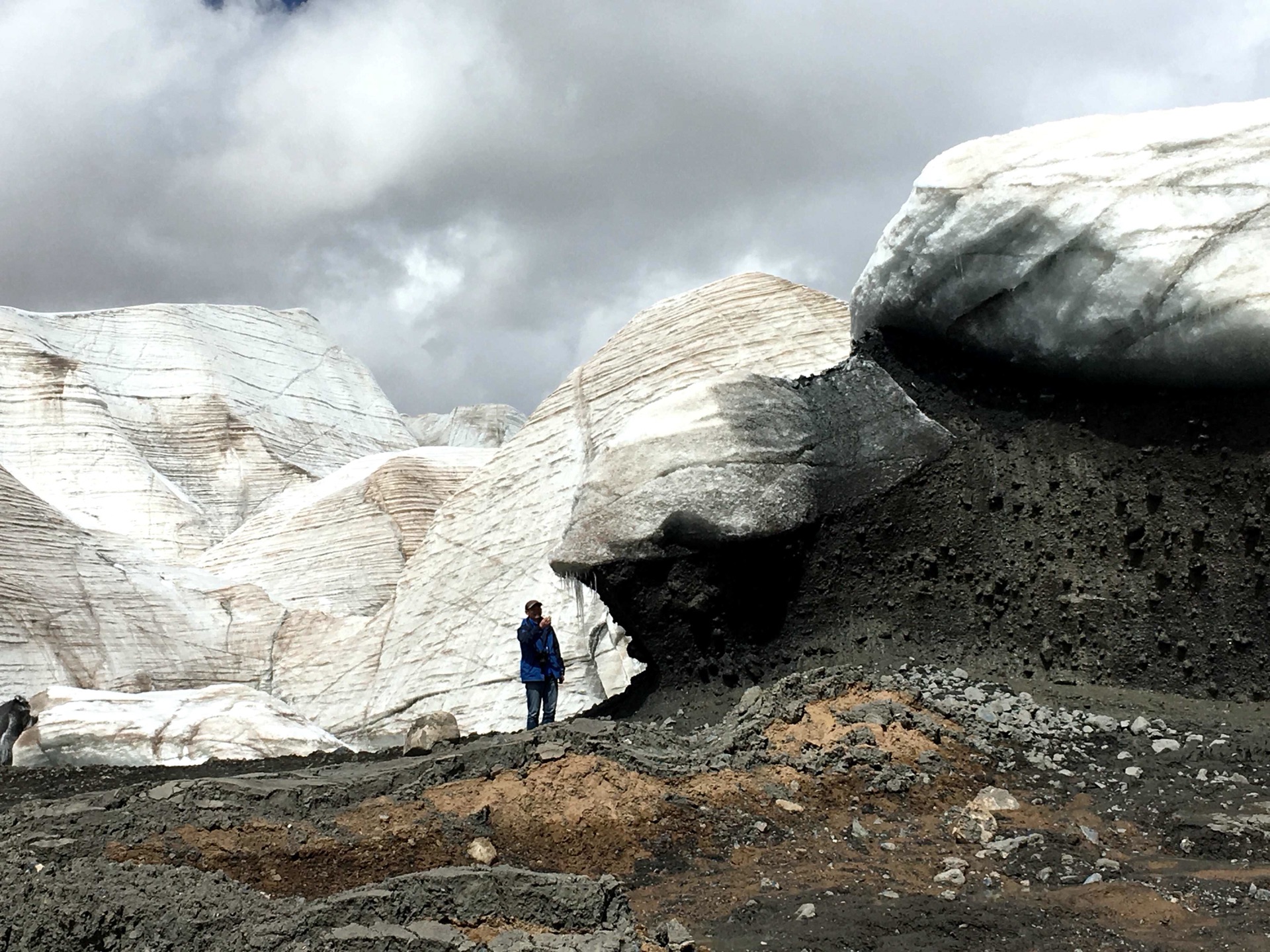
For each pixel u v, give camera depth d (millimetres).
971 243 10586
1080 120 10719
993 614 10102
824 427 11461
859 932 5512
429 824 6969
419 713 21125
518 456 22703
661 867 6707
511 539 21609
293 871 6543
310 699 23750
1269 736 7977
